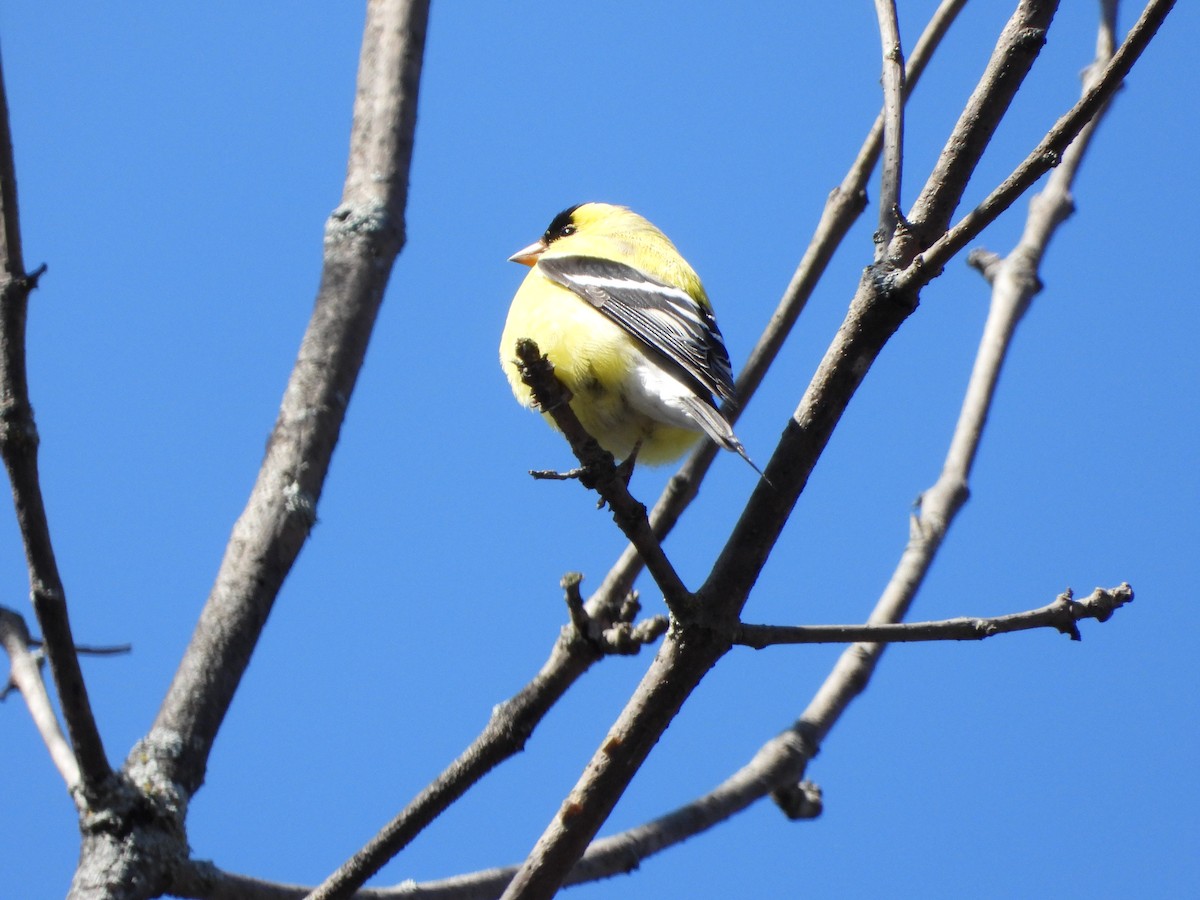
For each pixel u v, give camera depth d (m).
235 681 7.96
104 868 7.11
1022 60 7.19
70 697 7.07
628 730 6.90
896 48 7.59
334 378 8.85
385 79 10.07
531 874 6.80
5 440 6.52
